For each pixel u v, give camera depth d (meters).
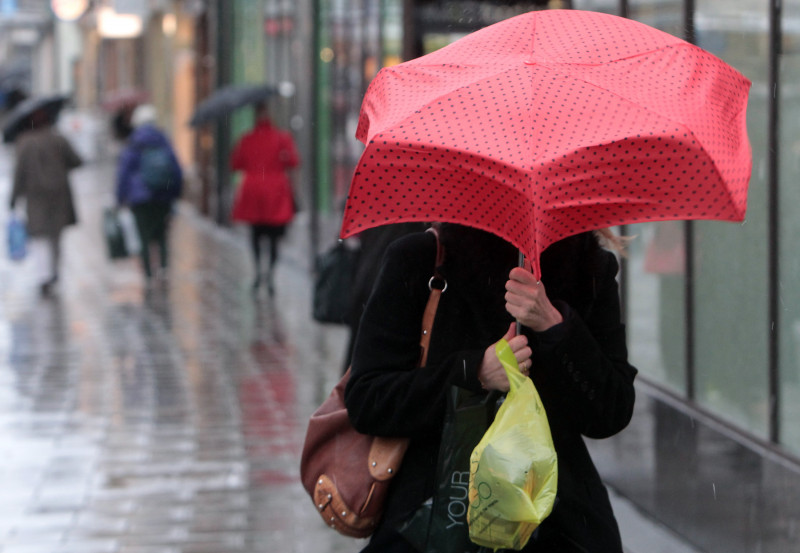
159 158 42.84
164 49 88.25
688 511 15.89
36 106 41.94
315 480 8.72
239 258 51.88
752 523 14.23
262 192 39.88
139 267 48.72
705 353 16.19
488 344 8.19
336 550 16.02
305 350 30.69
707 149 6.93
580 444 8.38
